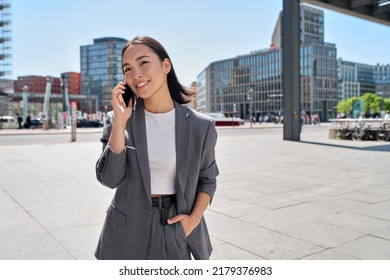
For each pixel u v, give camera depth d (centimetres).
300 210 529
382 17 1916
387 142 1806
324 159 1133
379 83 14675
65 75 4900
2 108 7831
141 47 174
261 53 11244
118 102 168
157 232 172
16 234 427
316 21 11431
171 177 176
